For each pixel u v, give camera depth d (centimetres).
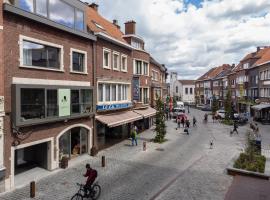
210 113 6862
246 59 5894
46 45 1688
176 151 2364
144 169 1809
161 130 2798
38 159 1791
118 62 2684
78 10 1994
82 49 2062
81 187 1299
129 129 3039
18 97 1430
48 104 1678
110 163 1944
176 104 7294
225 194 1357
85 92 2095
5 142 1393
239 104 6438
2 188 1373
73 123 1956
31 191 1316
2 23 1355
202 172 1722
